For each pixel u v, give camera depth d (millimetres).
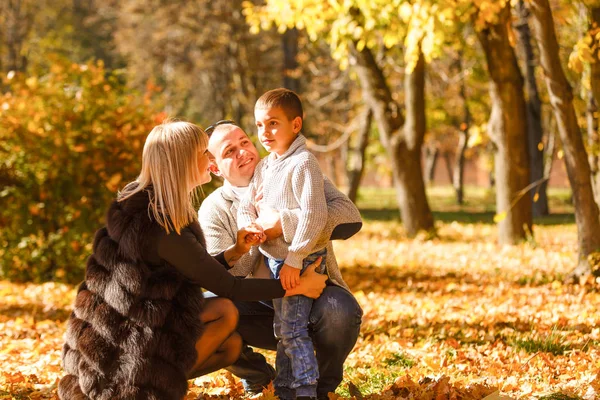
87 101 11922
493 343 6434
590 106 12938
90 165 11555
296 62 33688
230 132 4496
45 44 34781
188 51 37562
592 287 9062
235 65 33562
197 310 3736
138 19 38281
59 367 5641
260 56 34281
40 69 12578
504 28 13430
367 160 40969
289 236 4098
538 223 21844
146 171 3719
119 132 11680
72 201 11656
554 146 26531
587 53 8234
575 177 9422
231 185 4539
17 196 11664
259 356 4734
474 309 7965
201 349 4086
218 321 4121
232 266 4293
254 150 4523
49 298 9914
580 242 9523
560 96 9266
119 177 11438
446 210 32188
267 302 4535
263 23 13727
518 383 4930
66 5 41938
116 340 3617
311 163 4094
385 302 8859
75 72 12102
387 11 10992
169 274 3691
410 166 17500
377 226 22000
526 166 14266
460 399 4520
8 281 11656
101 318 3633
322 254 4270
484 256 12961
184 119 3924
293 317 4191
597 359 5492
